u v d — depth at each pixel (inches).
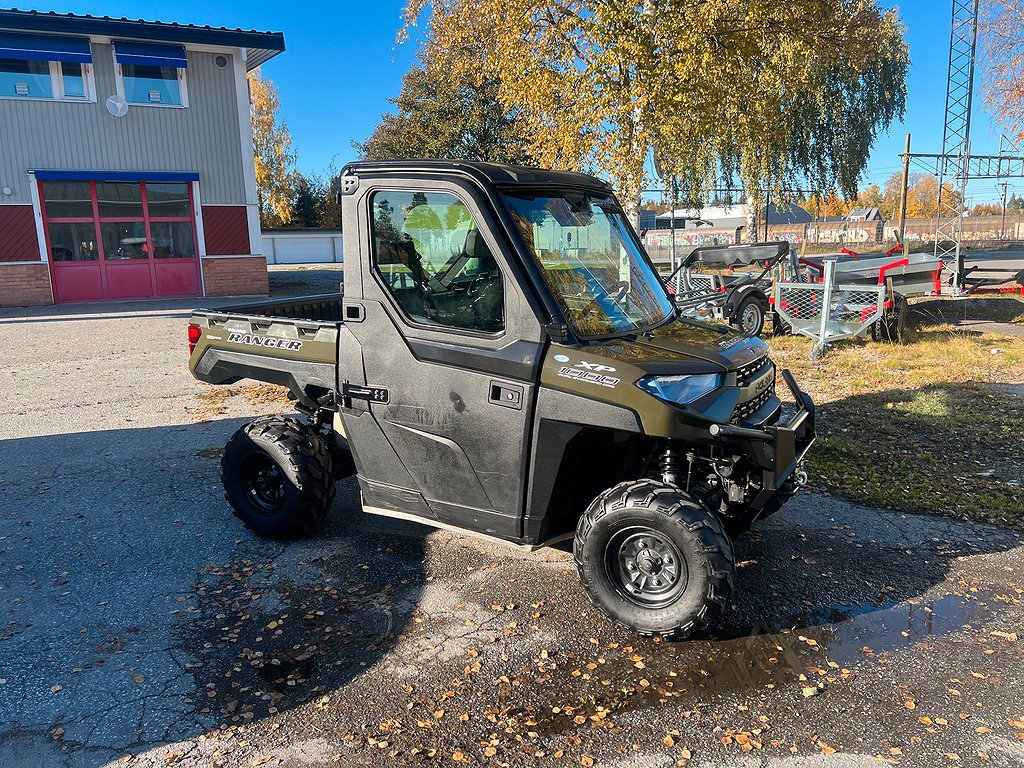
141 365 419.8
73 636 144.0
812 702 120.2
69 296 783.7
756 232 1111.0
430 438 150.9
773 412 152.2
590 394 130.8
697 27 371.2
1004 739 110.5
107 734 115.3
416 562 173.0
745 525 151.0
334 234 1777.8
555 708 119.7
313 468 177.3
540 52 417.7
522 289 136.3
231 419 302.2
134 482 230.7
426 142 1230.3
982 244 1539.1
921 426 269.0
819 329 408.2
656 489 131.8
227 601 157.0
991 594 154.7
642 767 106.4
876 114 1175.6
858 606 150.6
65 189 768.9
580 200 156.9
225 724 117.3
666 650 135.4
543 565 170.2
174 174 805.2
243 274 858.8
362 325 156.6
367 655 135.9
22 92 735.1
